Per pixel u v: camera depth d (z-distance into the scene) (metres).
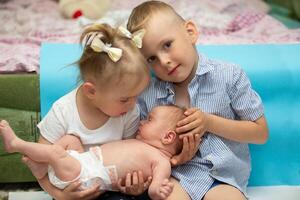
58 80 1.47
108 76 1.20
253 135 1.37
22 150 1.19
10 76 1.48
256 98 1.38
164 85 1.40
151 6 1.34
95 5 2.07
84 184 1.23
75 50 1.54
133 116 1.34
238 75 1.37
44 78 1.47
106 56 1.19
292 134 1.54
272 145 1.53
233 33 1.90
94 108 1.30
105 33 1.23
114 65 1.19
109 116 1.31
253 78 1.52
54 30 1.90
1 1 2.24
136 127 1.36
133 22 1.33
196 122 1.26
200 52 1.55
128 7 2.16
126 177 1.24
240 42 1.75
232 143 1.39
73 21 2.00
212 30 1.90
